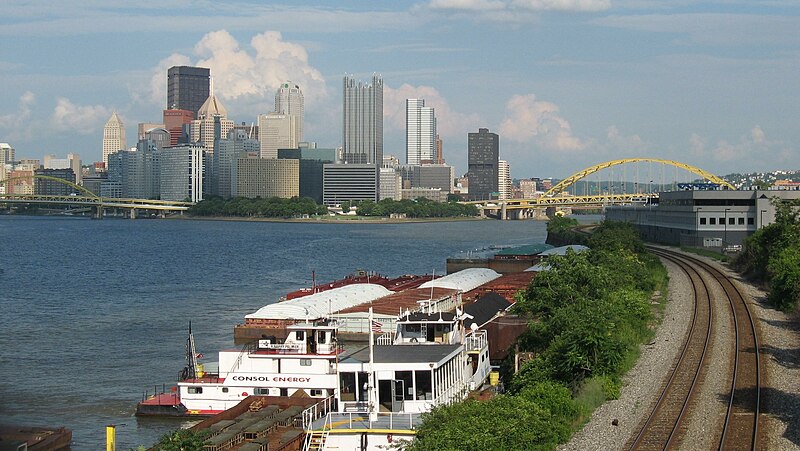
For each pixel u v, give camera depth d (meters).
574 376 71.62
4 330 131.00
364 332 115.94
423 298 130.25
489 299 111.19
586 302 84.31
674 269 170.88
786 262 119.31
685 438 55.53
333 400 69.19
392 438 56.16
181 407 80.62
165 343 119.12
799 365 77.25
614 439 56.25
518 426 54.62
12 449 62.59
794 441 54.31
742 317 104.94
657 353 84.12
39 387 92.88
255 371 77.88
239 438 62.09
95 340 121.75
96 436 75.12
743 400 64.56
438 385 62.09
